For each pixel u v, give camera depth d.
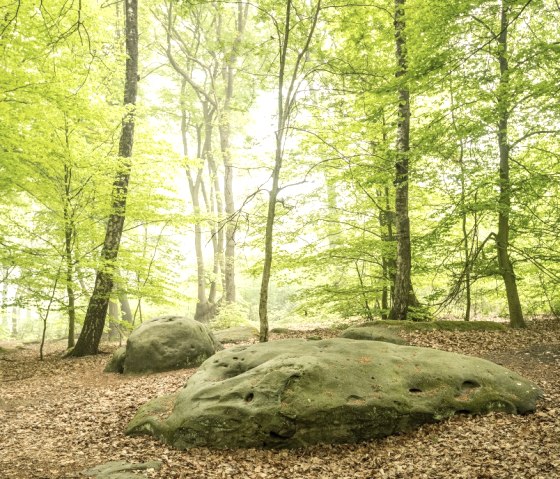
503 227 12.76
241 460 5.56
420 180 12.01
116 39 14.99
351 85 12.50
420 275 15.26
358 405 6.00
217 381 6.79
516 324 12.39
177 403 6.63
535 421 6.02
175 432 6.11
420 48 10.78
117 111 12.80
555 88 9.48
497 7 10.41
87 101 11.28
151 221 14.90
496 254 14.02
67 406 8.24
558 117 10.91
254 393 6.12
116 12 18.94
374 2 12.20
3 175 11.87
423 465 5.12
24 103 10.64
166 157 14.20
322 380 6.24
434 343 10.54
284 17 10.48
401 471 5.02
